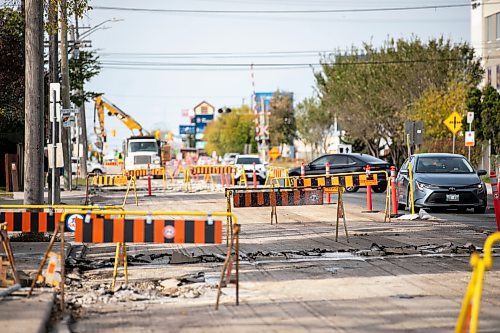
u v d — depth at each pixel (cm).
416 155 3934
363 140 10862
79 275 1966
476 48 10456
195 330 1360
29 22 2911
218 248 2484
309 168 6144
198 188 6881
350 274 1947
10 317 1413
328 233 2892
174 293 1723
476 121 7669
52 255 1596
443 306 1541
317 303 1588
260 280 1870
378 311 1501
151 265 2133
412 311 1497
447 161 3875
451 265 2081
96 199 5309
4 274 1745
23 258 2225
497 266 2053
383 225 3178
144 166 9462
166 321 1437
